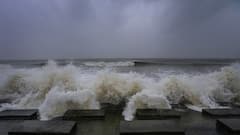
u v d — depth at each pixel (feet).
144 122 9.49
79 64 68.03
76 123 9.55
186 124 9.59
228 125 8.54
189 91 14.76
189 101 14.55
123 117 10.92
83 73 19.70
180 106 13.52
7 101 15.03
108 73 16.40
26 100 14.70
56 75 16.08
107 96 14.73
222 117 10.75
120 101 14.64
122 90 14.98
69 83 15.56
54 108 12.00
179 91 14.79
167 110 11.89
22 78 17.06
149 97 12.64
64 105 12.24
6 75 17.40
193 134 8.21
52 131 8.28
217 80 16.58
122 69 47.57
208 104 14.08
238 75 16.47
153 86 15.33
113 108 12.96
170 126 8.88
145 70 43.80
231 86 16.15
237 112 11.34
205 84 15.84
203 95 14.97
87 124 9.71
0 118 10.67
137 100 12.66
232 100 15.29
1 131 8.80
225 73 16.92
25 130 8.39
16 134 8.23
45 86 15.57
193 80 16.14
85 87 15.23
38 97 15.16
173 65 65.00
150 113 11.20
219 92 15.43
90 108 12.55
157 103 12.52
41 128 8.65
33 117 10.96
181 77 16.88
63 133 8.13
